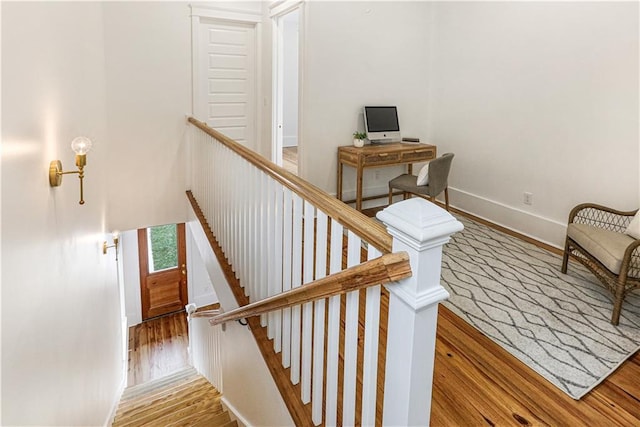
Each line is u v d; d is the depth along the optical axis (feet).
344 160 14.49
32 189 4.93
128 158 14.08
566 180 11.84
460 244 12.26
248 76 15.90
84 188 8.80
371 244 3.79
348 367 4.46
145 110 14.06
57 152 6.40
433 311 3.51
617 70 10.34
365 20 14.35
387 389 3.90
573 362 6.95
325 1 13.44
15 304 4.14
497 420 5.72
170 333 20.81
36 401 4.75
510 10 12.86
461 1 14.49
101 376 9.67
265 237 7.13
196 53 14.53
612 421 5.73
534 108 12.51
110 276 13.01
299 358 5.99
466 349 7.26
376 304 3.94
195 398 11.69
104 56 12.93
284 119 27.86
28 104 4.88
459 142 15.35
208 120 15.37
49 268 5.54
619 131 10.46
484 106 14.15
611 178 10.75
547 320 8.17
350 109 14.76
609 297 9.07
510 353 7.16
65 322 6.32
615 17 10.27
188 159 15.14
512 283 9.71
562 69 11.62
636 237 8.66
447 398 6.11
